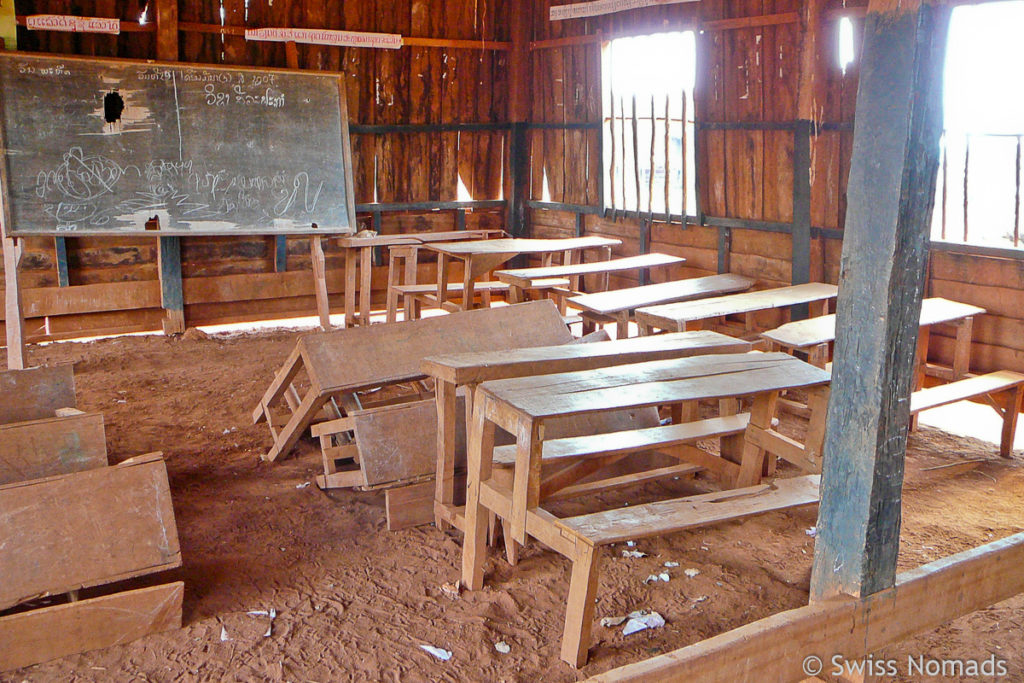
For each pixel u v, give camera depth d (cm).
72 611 300
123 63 729
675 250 805
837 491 263
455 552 385
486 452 344
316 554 382
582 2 851
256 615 331
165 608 317
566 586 356
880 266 242
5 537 297
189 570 365
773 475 452
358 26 862
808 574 365
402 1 881
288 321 876
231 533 400
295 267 871
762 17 681
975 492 457
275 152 794
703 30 734
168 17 756
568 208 908
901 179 233
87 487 317
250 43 813
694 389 351
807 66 650
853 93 633
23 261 746
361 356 438
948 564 278
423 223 942
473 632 321
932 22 226
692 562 376
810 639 249
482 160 959
